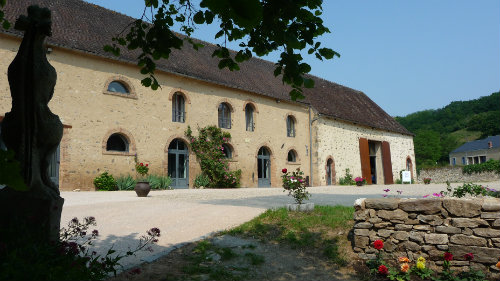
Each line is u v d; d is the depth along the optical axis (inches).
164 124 644.7
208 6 41.6
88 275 113.3
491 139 2279.8
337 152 966.4
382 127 1119.6
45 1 603.8
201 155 696.4
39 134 126.4
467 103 3280.0
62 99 522.0
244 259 205.0
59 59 523.8
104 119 565.9
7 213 123.1
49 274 91.4
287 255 216.5
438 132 2908.5
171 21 149.6
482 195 269.6
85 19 629.9
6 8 509.4
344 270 200.7
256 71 912.9
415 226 203.2
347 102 1117.1
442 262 193.3
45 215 123.8
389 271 191.2
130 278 162.7
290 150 888.3
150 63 156.7
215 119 729.6
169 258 197.2
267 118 835.4
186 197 468.4
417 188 778.8
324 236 243.4
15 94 124.3
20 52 124.7
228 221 284.5
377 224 211.6
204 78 700.7
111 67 581.3
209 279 171.2
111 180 556.4
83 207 338.3
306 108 933.8
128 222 275.9
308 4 114.4
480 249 186.2
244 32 131.6
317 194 571.5
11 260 88.2
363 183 960.9
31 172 123.8
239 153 765.3
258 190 657.6
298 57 122.3
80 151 535.5
